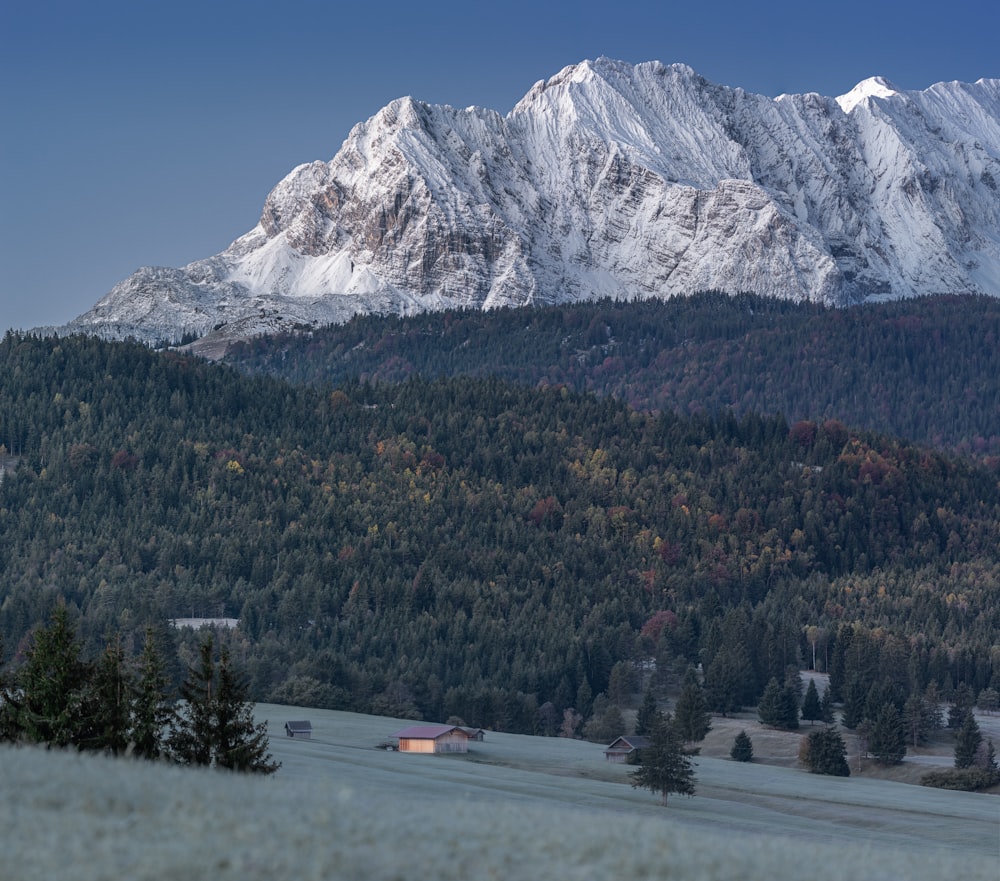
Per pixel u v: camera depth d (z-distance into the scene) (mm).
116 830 58969
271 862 55594
